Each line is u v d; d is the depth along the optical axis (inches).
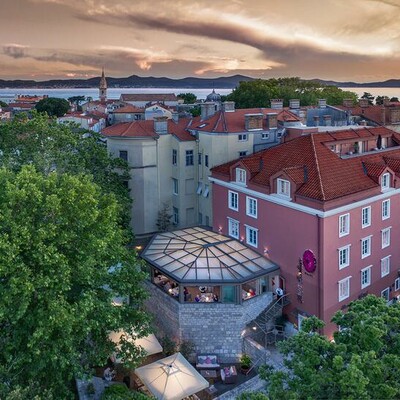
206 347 1471.5
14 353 1015.0
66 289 991.6
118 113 4859.7
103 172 1851.6
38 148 1636.3
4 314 944.3
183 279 1450.5
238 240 1770.4
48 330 953.5
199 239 1734.7
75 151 1819.6
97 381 1248.8
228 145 2078.0
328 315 1462.8
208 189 2174.0
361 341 776.3
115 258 1233.4
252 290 1585.9
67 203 1106.1
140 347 1206.3
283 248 1557.6
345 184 1501.0
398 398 705.6
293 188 1483.8
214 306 1449.3
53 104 6722.4
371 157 1704.0
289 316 1557.6
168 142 2231.8
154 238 1784.0
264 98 5103.3
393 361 717.9
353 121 3065.9
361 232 1529.3
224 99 6058.1
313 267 1440.7
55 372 1021.2
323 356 791.7
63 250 1107.3
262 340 1483.8
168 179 2269.9
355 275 1536.7
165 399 1120.2
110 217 1245.1
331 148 1688.0
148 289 1603.1
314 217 1421.0
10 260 942.4
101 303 1072.8
